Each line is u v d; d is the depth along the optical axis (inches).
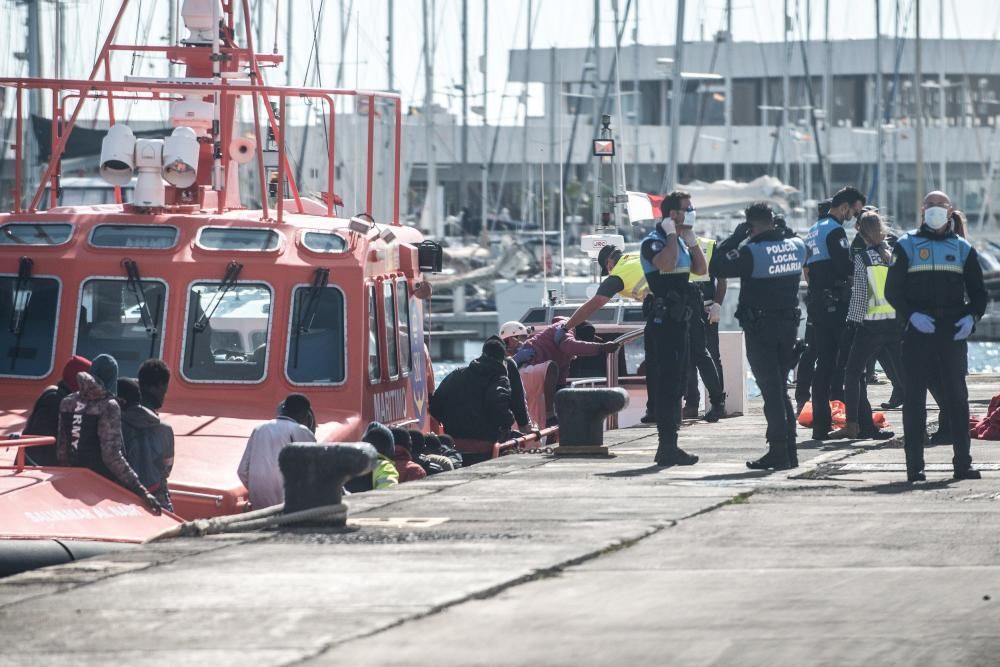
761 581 1060.5
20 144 2137.1
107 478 1581.0
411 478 1877.5
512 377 2284.7
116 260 1939.0
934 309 1594.5
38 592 1043.9
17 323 1934.1
